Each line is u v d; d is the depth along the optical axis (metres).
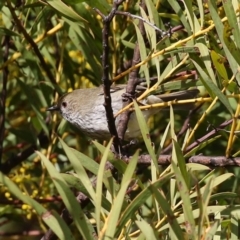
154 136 12.09
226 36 7.42
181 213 7.32
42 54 11.91
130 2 10.86
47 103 12.04
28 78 12.62
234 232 7.06
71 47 12.89
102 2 10.07
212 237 6.52
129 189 8.14
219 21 7.58
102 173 6.35
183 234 6.47
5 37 11.73
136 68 9.08
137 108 7.48
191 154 8.48
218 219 6.62
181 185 6.35
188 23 8.93
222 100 7.57
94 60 10.73
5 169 11.89
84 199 9.10
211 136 9.21
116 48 10.98
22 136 12.05
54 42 12.34
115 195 6.91
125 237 6.90
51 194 11.69
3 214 11.48
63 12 9.59
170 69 8.81
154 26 7.97
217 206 7.14
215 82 7.92
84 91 12.27
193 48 8.28
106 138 12.19
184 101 8.41
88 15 10.49
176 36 9.89
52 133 11.35
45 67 11.26
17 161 11.97
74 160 6.61
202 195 6.46
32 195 11.23
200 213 6.24
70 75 12.30
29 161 12.60
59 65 11.73
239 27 7.80
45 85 11.67
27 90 11.28
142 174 11.40
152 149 7.30
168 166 8.03
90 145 12.33
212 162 8.21
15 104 13.24
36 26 10.60
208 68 8.02
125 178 6.36
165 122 12.27
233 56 7.46
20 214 11.39
